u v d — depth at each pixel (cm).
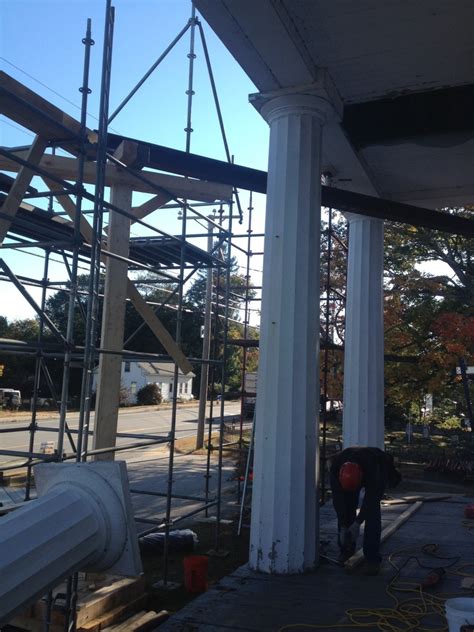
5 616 229
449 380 1545
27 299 398
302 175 551
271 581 491
